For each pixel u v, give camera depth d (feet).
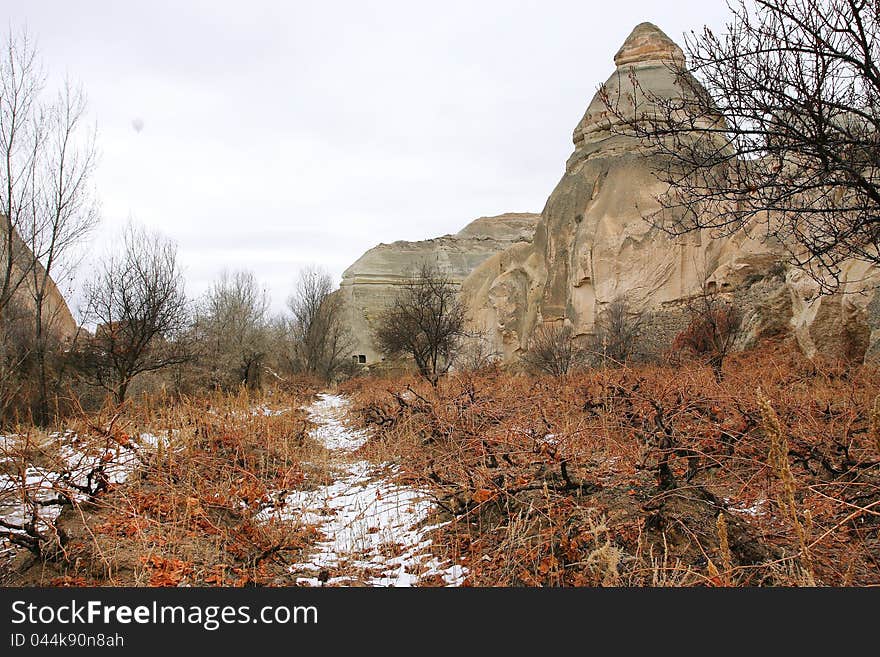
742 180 25.73
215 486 27.30
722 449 23.93
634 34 137.59
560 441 23.72
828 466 20.59
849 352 52.80
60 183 60.18
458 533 21.13
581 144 146.82
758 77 24.54
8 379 47.32
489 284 166.09
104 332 64.28
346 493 30.35
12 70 56.29
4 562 19.39
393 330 103.35
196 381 79.41
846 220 26.78
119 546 19.83
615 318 91.61
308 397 96.94
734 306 74.59
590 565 15.85
